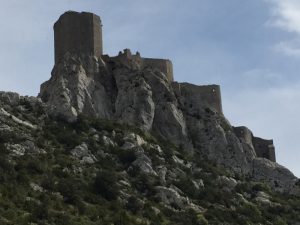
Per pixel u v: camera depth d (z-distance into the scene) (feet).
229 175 498.69
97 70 522.88
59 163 432.66
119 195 419.13
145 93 513.04
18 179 402.11
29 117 475.72
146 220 403.13
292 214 472.85
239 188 483.51
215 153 520.83
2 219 352.28
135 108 506.89
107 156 453.17
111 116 507.30
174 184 449.48
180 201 433.89
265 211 465.88
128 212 407.44
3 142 435.53
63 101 488.02
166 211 422.00
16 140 440.04
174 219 415.03
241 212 449.89
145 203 420.36
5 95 488.85
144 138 487.20
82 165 439.63
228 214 440.04
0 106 473.67
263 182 520.42
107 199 414.82
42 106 490.49
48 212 372.99
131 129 490.90
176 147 504.43
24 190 393.09
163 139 505.66
